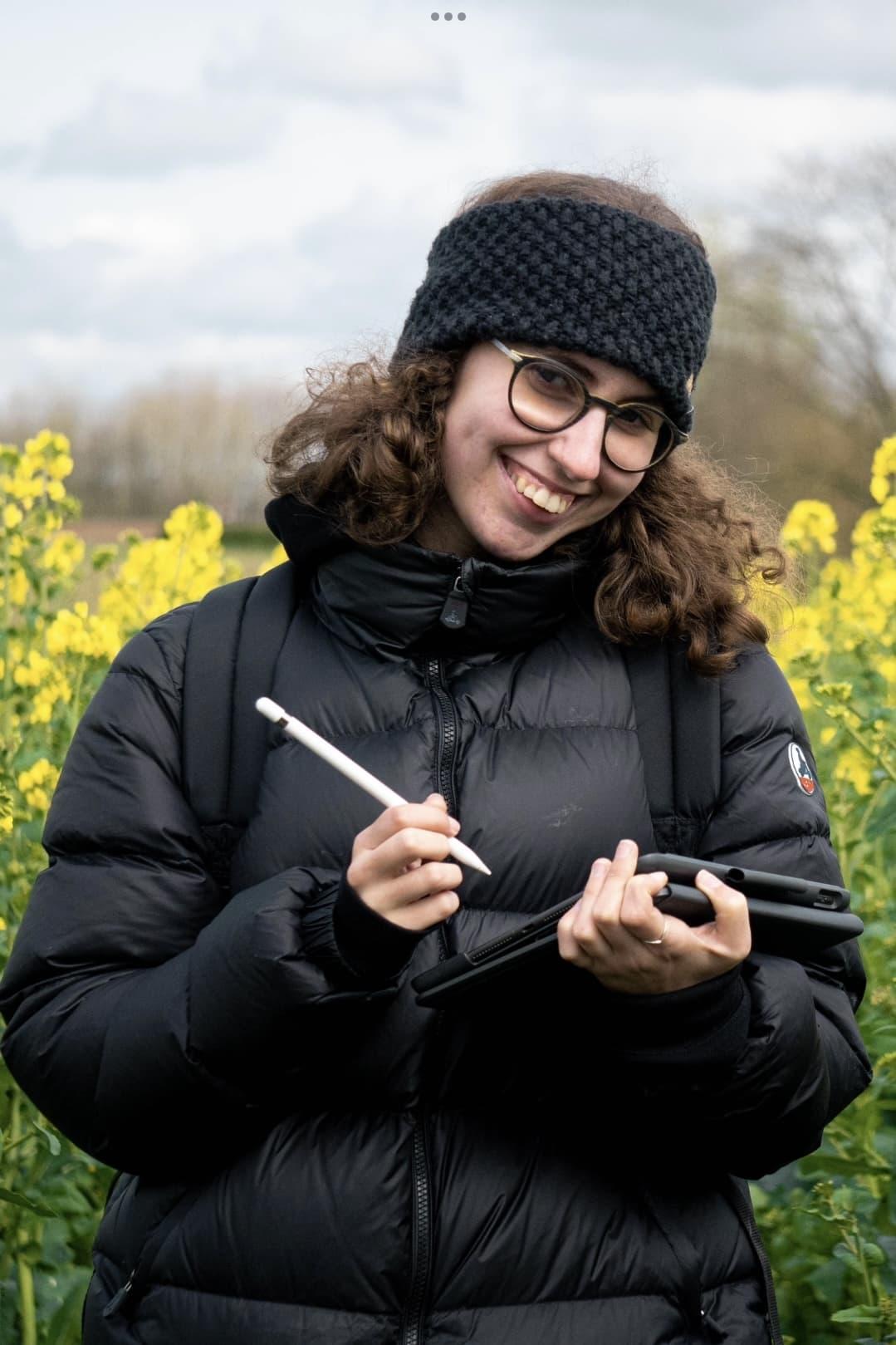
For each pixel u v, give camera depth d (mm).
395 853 1658
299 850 1892
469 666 1989
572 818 1884
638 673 2016
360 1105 1828
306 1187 1795
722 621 2057
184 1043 1788
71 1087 1895
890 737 4039
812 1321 3586
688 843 1981
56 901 1987
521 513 1932
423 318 2021
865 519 5555
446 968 1726
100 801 2008
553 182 1988
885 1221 3496
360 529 1962
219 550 5898
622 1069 1791
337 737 1950
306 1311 1772
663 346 1897
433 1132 1812
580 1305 1797
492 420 1906
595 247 1893
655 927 1653
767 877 1756
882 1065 3525
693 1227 1877
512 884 1859
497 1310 1774
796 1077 1823
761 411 35750
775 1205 3617
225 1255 1804
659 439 1989
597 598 2002
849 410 35656
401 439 1938
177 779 2021
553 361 1876
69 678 4156
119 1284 1907
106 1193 3662
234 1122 1835
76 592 5160
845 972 2059
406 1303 1765
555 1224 1803
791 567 2455
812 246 35438
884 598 5023
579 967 1762
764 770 2008
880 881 4410
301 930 1763
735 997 1753
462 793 1885
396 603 1956
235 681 2033
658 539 2031
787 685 2100
